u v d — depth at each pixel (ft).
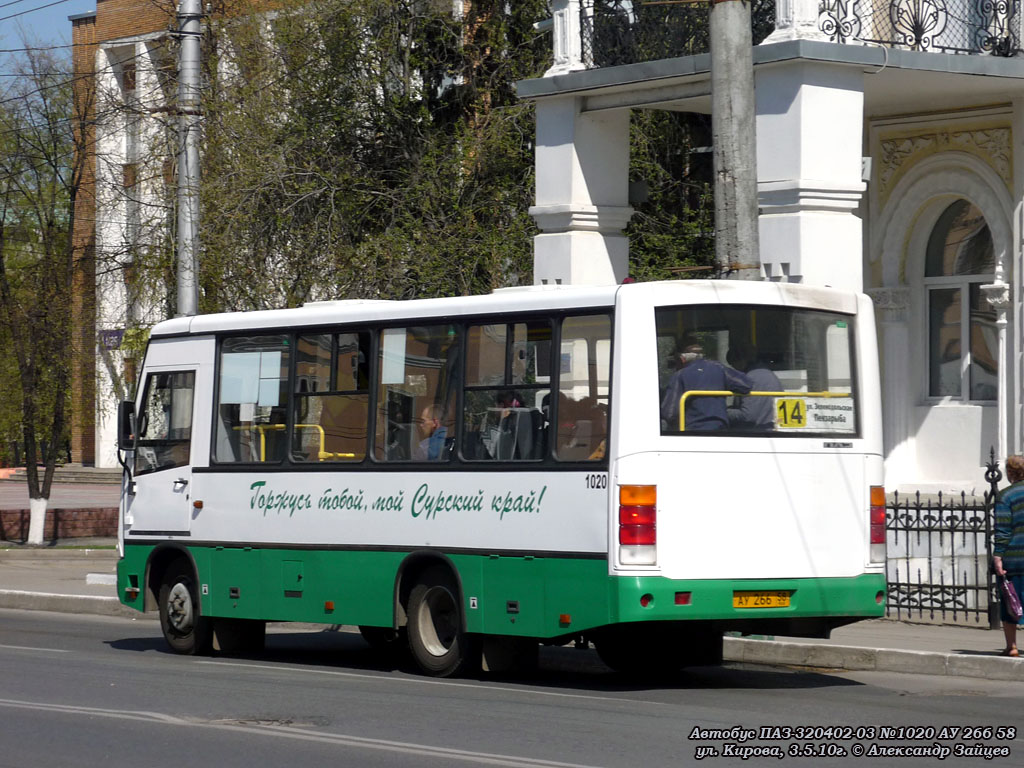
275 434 53.36
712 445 43.93
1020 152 69.67
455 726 37.86
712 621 44.29
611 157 72.33
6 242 112.68
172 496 56.59
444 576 48.01
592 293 44.62
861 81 62.69
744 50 51.37
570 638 47.29
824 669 51.57
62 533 114.83
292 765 32.96
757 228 51.55
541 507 44.93
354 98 96.07
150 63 112.06
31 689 44.88
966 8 67.82
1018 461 48.85
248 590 53.52
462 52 96.99
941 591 58.44
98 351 110.63
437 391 48.55
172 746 35.24
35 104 108.58
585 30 71.10
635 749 34.55
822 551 45.27
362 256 88.17
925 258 75.72
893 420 75.56
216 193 87.56
